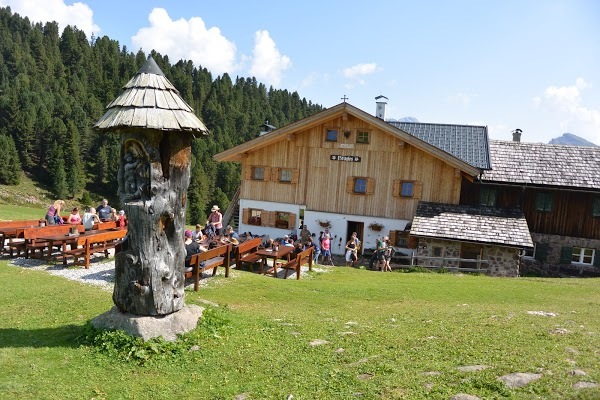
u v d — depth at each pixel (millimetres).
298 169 25875
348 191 25000
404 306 11367
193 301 10570
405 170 24109
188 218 71688
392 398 5273
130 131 7492
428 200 23828
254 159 26781
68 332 8023
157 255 7602
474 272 20219
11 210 34125
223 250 13523
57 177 68500
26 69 102000
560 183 23328
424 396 5270
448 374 5812
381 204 24578
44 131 74938
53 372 6441
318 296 12336
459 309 10711
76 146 74500
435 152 22703
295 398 5516
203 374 6516
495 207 23000
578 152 25656
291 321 9156
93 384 6176
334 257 24375
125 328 7422
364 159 24734
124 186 7723
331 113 24391
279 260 18594
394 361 6477
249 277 14039
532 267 24438
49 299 10203
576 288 15297
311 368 6469
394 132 23328
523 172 24328
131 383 6238
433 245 21250
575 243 23859
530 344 7000
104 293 10945
